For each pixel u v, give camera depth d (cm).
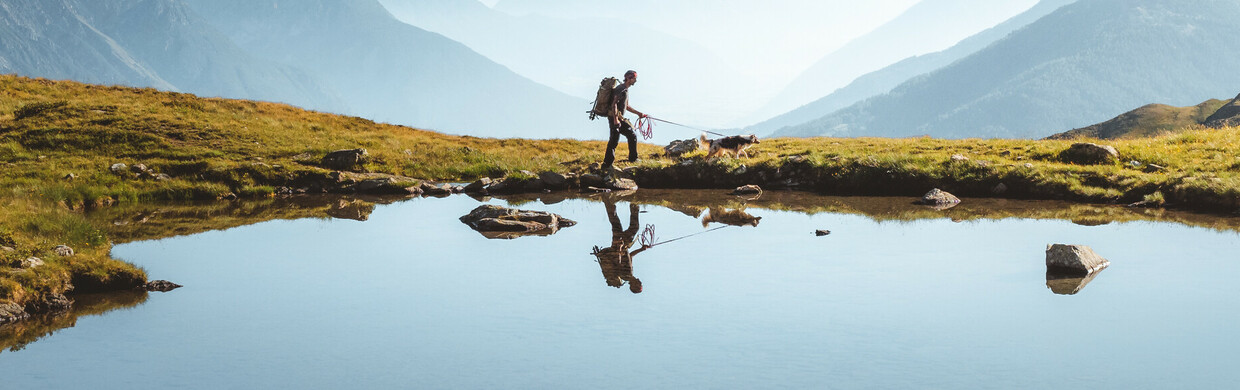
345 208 2191
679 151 3014
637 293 1145
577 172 2728
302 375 823
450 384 795
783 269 1291
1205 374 789
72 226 1545
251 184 2584
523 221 1783
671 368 833
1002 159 2433
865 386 773
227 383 802
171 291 1191
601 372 825
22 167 2594
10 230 1416
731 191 2448
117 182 2494
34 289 1102
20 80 4047
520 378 809
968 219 1812
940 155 2495
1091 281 1177
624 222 1850
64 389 785
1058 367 817
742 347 897
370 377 816
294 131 3453
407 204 2278
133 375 826
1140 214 1831
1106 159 2352
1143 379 779
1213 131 2788
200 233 1738
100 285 1198
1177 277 1185
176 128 3169
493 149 3459
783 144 3183
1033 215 1850
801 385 779
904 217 1861
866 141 3219
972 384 774
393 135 3731
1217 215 1798
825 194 2331
